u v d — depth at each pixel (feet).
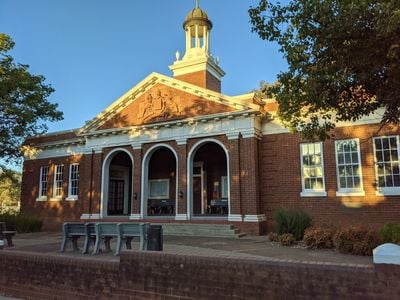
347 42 24.47
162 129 68.85
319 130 31.78
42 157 89.76
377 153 54.34
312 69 25.62
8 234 51.55
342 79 24.86
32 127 82.28
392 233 35.73
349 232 38.50
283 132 61.82
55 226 83.35
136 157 71.05
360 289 16.12
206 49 85.81
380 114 54.29
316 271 17.22
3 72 69.67
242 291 18.95
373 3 21.91
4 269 29.68
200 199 80.23
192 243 49.01
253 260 19.11
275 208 59.98
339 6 23.26
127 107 73.77
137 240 53.72
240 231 58.13
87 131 77.36
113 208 88.79
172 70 85.71
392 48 21.12
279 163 61.21
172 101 68.44
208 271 20.12
